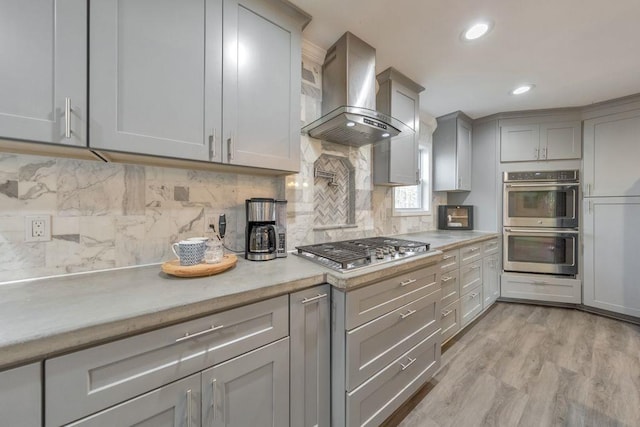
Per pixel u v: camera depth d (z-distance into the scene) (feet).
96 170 3.77
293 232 5.68
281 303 3.47
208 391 2.88
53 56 2.68
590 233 9.21
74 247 3.63
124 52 3.08
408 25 5.23
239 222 5.12
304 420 3.75
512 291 10.13
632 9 4.73
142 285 3.21
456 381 5.71
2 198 3.21
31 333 2.03
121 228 3.96
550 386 5.51
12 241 3.27
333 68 5.84
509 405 5.01
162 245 4.29
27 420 2.04
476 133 10.87
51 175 3.47
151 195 4.19
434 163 10.69
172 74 3.41
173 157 3.45
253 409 3.24
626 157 8.54
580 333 7.81
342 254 4.66
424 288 5.26
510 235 10.20
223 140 3.84
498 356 6.65
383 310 4.37
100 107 2.93
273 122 4.41
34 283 3.26
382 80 7.06
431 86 7.83
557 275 9.71
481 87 7.88
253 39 4.15
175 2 3.43
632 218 8.46
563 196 9.57
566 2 4.60
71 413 2.18
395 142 7.32
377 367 4.28
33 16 2.60
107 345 2.32
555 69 6.88
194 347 2.79
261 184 5.41
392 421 4.70
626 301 8.53
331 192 6.78
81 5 2.81
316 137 6.06
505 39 5.65
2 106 2.48
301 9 4.72
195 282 3.35
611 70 6.91
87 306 2.56
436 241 7.47
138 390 2.47
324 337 3.97
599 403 5.01
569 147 9.50
